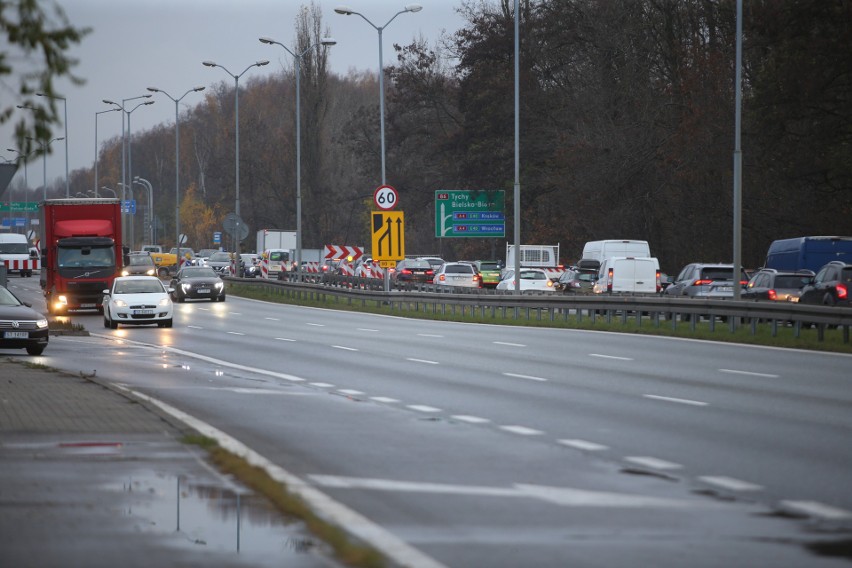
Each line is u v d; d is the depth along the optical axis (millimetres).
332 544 21641
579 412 46531
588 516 26219
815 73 156750
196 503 25781
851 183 161250
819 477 31516
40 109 35125
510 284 170375
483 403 49875
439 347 85125
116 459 32219
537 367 67688
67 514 24484
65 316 144375
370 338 96938
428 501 28000
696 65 191750
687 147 185375
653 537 24062
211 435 38219
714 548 23078
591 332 102625
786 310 87125
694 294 127812
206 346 89750
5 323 78938
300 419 44656
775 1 159250
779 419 44062
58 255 145500
